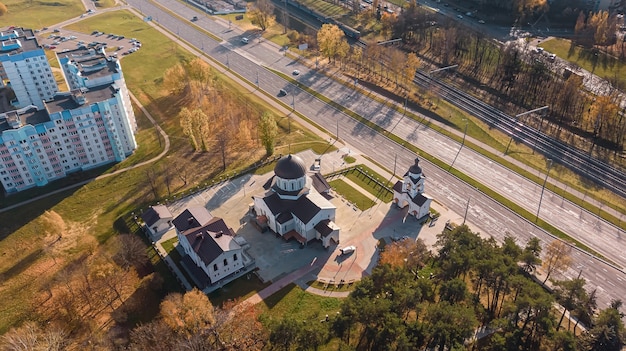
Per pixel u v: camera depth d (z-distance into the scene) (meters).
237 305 122.31
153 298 131.88
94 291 130.62
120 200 170.88
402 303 111.56
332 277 139.00
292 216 150.75
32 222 161.00
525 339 110.75
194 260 140.38
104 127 183.62
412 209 162.38
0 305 131.50
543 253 147.88
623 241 154.12
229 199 170.88
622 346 108.25
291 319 108.19
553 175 185.38
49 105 178.38
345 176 183.88
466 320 104.56
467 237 131.62
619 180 182.62
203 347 107.06
